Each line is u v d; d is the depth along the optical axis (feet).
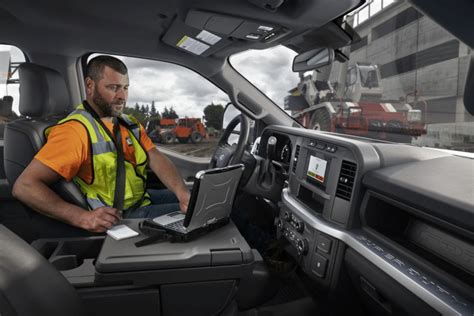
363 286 4.02
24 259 1.87
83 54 9.22
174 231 4.20
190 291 4.00
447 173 3.71
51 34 8.45
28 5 7.20
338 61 9.05
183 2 6.41
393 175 3.75
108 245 4.06
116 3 7.00
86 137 5.47
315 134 5.33
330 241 4.29
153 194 7.55
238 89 9.93
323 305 5.33
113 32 8.55
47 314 1.79
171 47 9.34
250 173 7.24
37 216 5.15
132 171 6.23
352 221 4.11
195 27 7.40
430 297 2.84
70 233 5.17
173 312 4.03
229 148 7.88
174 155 10.78
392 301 3.41
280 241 5.73
